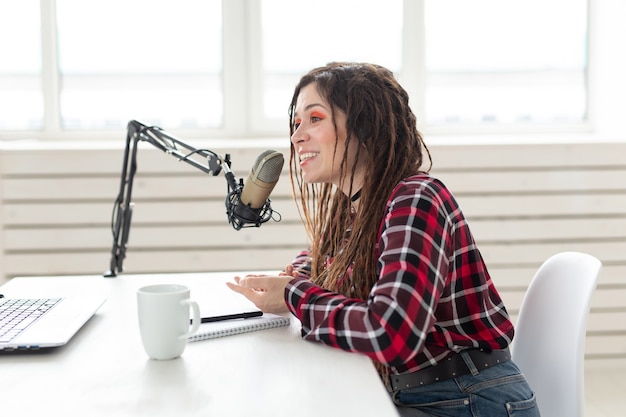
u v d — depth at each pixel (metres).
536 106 3.46
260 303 1.36
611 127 3.34
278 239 3.08
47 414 0.93
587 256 1.43
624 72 3.21
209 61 3.38
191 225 3.07
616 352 3.12
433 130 3.43
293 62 3.37
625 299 3.10
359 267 1.34
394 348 1.11
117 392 1.00
